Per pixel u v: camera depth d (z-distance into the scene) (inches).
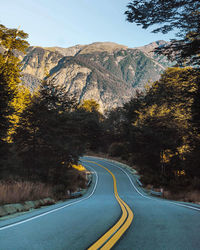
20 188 471.5
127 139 2276.1
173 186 1031.6
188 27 390.6
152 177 1309.1
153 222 218.7
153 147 1366.9
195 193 736.3
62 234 165.5
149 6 356.5
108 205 404.8
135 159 1738.4
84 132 2190.0
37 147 868.6
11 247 131.1
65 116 890.7
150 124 1401.3
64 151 858.1
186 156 1093.1
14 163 917.8
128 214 274.4
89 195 925.8
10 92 798.5
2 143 829.8
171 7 352.8
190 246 136.9
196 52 422.3
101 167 2031.3
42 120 850.1
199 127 748.6
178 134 1188.5
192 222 223.0
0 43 1263.5
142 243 141.1
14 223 215.8
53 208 366.0
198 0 338.3
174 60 463.2
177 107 1137.4
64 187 777.6
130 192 1099.3
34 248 129.2
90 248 128.3
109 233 167.5
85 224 206.4
